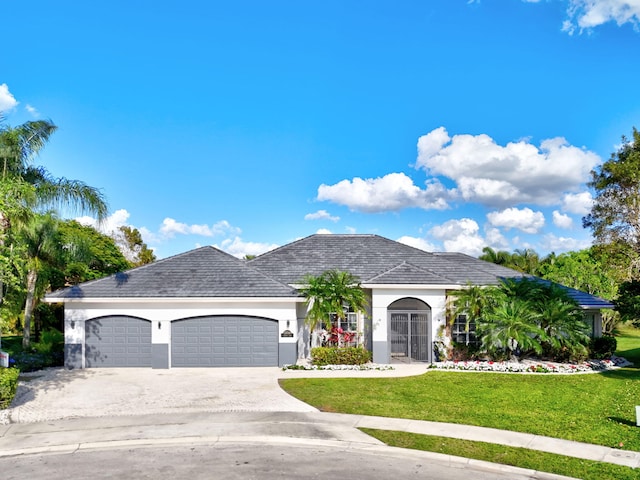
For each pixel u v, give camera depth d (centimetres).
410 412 1491
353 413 1481
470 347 2369
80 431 1305
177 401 1634
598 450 1170
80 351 2261
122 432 1295
